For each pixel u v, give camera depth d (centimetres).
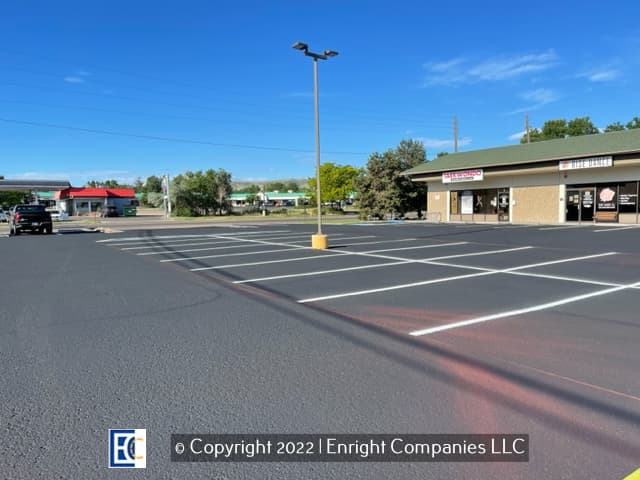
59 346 543
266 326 624
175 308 737
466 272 1062
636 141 2561
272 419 364
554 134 6091
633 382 425
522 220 3119
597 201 2722
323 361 487
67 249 1795
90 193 7406
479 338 557
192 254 1555
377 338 564
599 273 1013
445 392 409
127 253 1616
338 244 1806
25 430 347
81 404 390
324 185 8138
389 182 4250
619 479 284
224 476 296
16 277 1080
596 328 592
